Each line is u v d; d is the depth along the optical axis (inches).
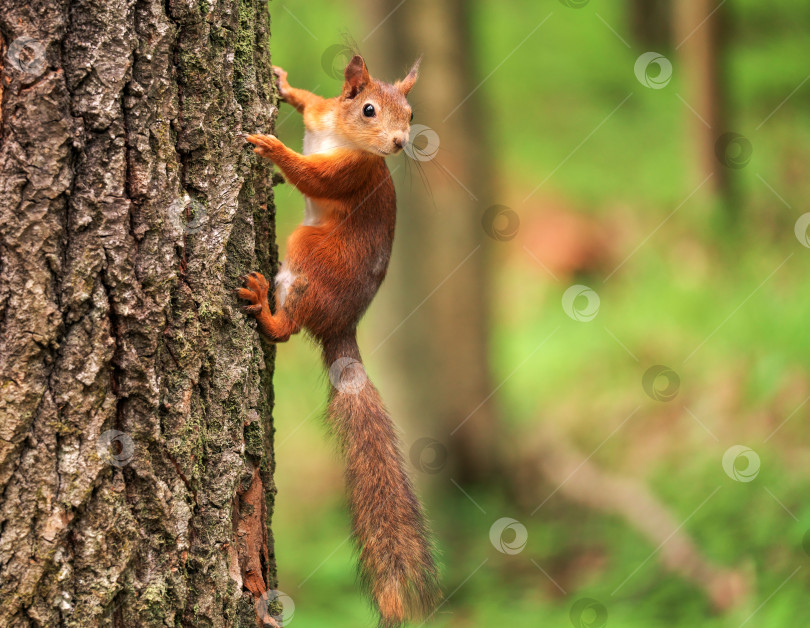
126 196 169.0
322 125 277.3
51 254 161.3
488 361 597.3
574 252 772.0
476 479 582.9
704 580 428.1
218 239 188.1
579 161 848.9
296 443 627.8
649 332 644.1
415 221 579.8
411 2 565.0
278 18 644.1
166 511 173.8
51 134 160.7
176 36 178.9
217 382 188.7
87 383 164.2
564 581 474.3
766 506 442.6
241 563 193.8
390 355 589.9
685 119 700.7
